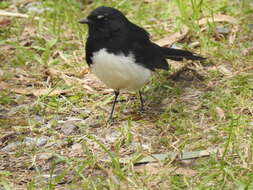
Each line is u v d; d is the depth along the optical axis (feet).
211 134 32.94
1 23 49.21
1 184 29.40
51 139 33.78
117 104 38.11
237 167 29.12
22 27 47.85
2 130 34.99
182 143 31.86
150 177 28.91
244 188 26.84
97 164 30.42
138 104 37.99
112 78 34.32
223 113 34.78
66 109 37.14
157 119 35.55
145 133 33.94
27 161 31.63
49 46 44.27
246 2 49.26
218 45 43.78
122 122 35.65
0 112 37.11
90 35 33.88
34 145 32.96
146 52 34.60
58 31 46.60
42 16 49.57
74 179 29.19
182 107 36.27
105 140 33.47
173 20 48.47
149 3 51.49
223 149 30.94
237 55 42.37
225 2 49.73
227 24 47.29
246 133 32.53
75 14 49.67
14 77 41.60
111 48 33.30
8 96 38.99
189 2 49.16
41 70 42.39
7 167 31.17
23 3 52.80
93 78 41.06
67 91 39.19
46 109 37.24
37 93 39.04
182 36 45.29
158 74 40.86
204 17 47.11
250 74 39.52
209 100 36.99
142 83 35.14
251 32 45.80
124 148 32.40
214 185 27.91
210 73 40.57
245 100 36.17
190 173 29.32
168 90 38.99
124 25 33.68
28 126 35.19
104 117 36.06
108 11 33.58
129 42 33.53
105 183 28.68
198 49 44.14
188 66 41.75
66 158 30.96
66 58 43.60
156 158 30.78
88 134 33.35
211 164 29.78
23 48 44.32
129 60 33.45
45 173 30.42
